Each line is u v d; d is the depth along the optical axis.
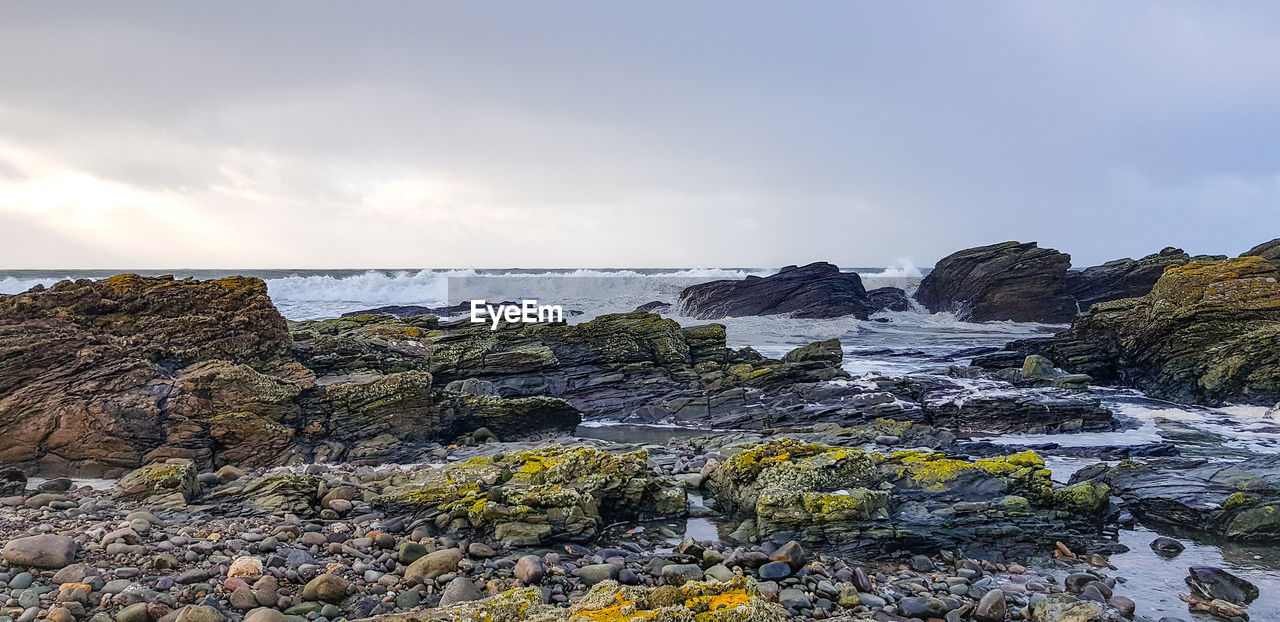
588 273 102.88
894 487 10.59
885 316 50.66
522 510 9.35
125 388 12.55
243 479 10.92
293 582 7.37
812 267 52.50
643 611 5.79
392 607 7.05
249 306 15.76
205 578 7.18
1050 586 8.55
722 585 6.27
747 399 19.78
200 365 13.68
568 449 11.35
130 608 6.23
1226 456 15.05
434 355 19.67
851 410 18.44
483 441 15.77
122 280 15.36
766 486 10.39
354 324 23.08
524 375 20.19
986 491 10.50
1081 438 16.86
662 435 17.66
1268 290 23.22
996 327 46.78
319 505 9.84
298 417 13.77
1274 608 8.09
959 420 17.97
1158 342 23.36
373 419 14.48
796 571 8.62
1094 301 53.16
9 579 6.76
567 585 7.82
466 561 8.02
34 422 11.65
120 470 11.70
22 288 59.47
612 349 21.56
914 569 9.08
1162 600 8.27
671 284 63.38
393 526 9.20
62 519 8.78
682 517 10.77
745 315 49.38
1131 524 10.75
